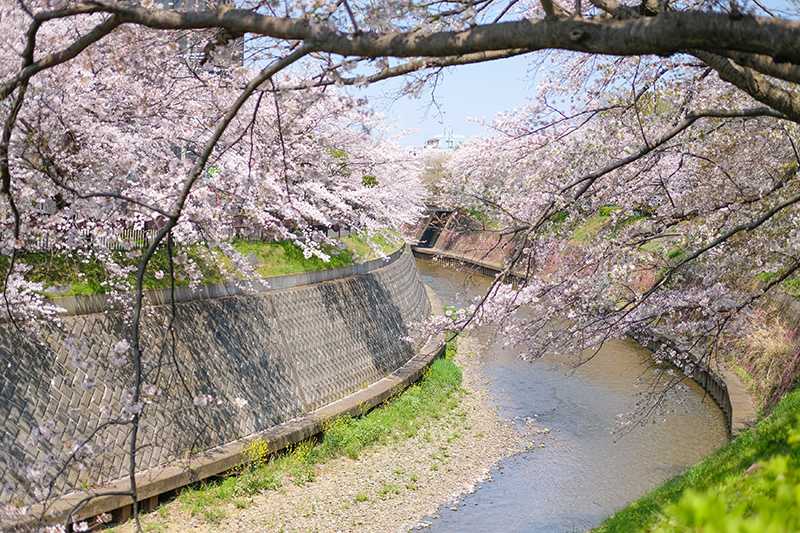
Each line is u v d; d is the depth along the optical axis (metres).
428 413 18.38
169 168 11.59
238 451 13.27
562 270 11.06
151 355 12.55
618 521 8.19
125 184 10.70
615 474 15.09
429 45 3.96
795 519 1.68
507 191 10.98
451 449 16.39
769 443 6.37
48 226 9.92
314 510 12.73
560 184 9.85
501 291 11.04
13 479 9.98
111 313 12.17
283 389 15.66
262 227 15.83
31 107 9.23
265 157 10.51
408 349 22.39
